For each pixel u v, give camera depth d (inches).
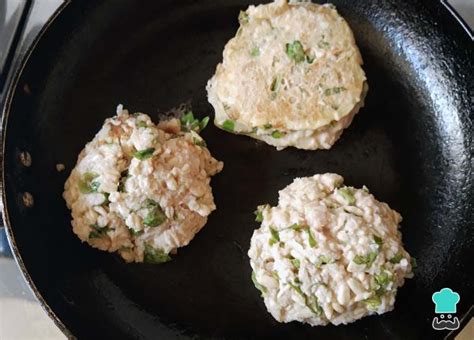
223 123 8.7
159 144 8.2
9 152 7.9
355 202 8.1
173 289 8.3
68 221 8.3
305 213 7.9
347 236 7.7
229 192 8.7
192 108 9.0
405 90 9.0
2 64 9.1
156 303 8.2
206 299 8.3
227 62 8.7
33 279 7.6
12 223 7.6
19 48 9.3
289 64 8.6
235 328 8.1
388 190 8.7
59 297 7.8
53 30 8.4
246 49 8.7
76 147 8.7
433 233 8.4
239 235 8.5
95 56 8.9
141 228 8.0
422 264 8.3
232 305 8.2
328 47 8.7
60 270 8.0
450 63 8.8
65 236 8.2
